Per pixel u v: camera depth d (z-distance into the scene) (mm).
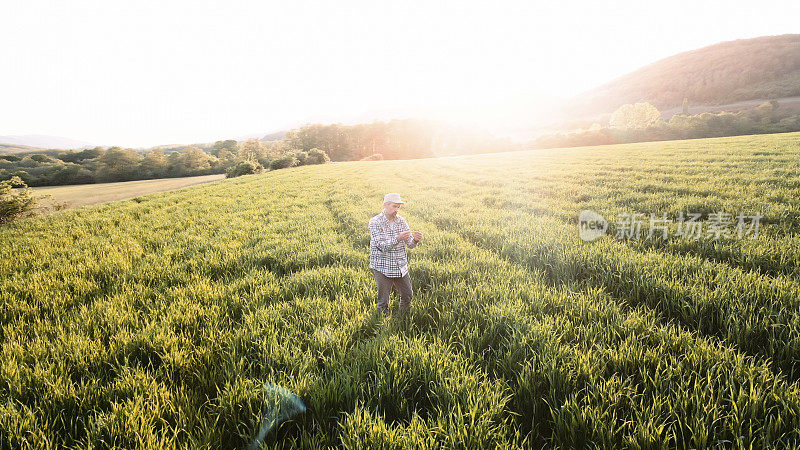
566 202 11859
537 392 2830
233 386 2795
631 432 2332
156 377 3053
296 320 4105
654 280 4668
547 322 3805
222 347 3545
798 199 8906
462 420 2369
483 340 3609
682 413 2412
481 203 13250
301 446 2352
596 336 3510
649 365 2998
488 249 7371
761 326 3396
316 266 6676
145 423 2422
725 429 2252
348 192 18703
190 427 2480
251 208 14805
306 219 11539
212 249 8141
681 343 3213
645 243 7004
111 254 7777
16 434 2334
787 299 3781
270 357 3264
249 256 7297
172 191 27062
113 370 3180
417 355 3180
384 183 23594
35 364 3184
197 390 2963
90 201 40625
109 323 4090
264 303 4699
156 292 5336
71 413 2678
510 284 5137
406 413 2676
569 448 2328
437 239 7953
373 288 5137
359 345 3523
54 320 4492
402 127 138500
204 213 14281
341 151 128500
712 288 4359
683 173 16031
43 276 6242
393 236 4188
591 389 2723
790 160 15953
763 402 2402
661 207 10039
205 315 4336
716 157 19281
